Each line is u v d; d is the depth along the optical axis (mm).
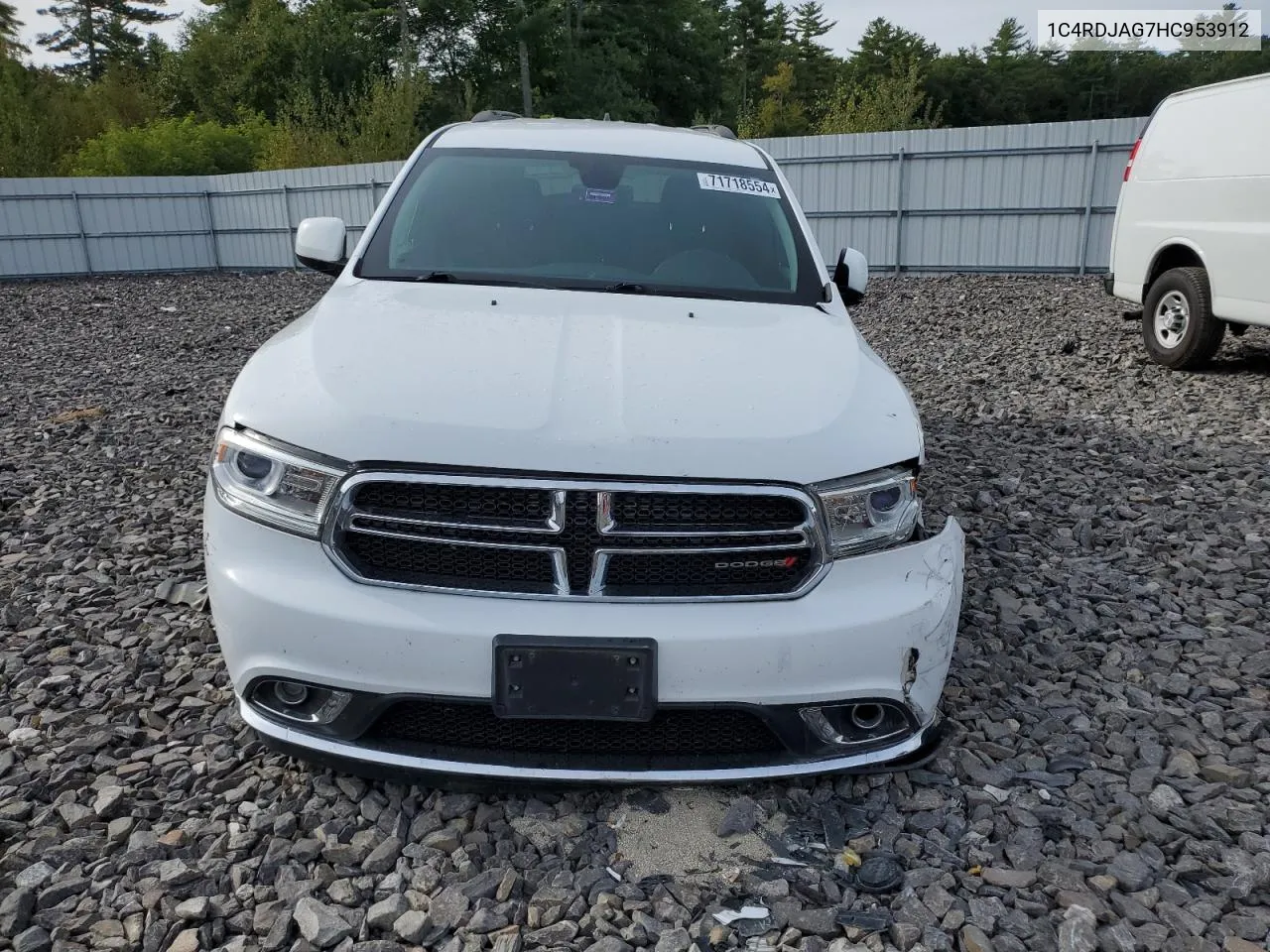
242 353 10531
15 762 2695
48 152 35906
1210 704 3174
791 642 2242
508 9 49969
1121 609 3883
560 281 3219
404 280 3188
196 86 46406
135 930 2082
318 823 2445
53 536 4473
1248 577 4199
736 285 3318
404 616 2193
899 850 2416
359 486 2219
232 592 2291
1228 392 7750
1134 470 5637
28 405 7684
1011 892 2268
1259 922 2195
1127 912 2215
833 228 19766
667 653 2203
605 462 2199
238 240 24969
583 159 3787
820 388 2535
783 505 2277
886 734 2449
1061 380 8242
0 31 59062
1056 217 17859
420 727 2342
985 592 4000
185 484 5242
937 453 5957
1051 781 2717
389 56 48438
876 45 78125
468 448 2203
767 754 2391
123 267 24266
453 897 2189
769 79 71500
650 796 2580
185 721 2914
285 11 47688
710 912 2176
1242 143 7641
